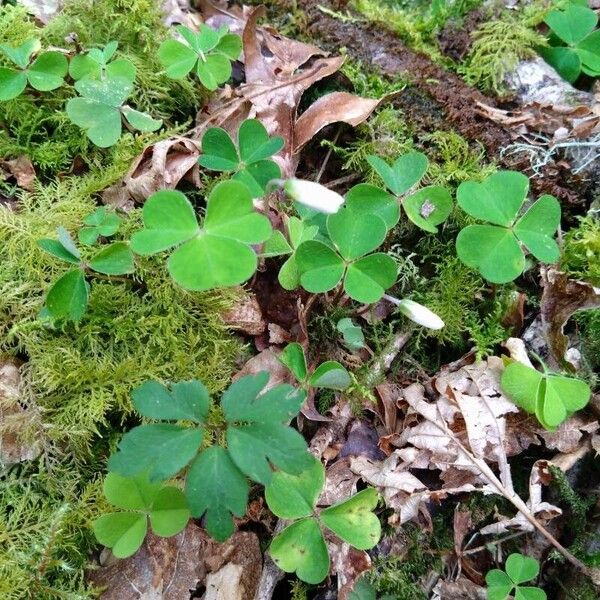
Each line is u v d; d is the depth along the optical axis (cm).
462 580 15
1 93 16
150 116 18
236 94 19
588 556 14
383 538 15
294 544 13
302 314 16
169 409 12
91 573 14
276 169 15
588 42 20
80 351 15
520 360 16
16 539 13
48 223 15
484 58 20
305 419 16
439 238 18
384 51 20
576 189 18
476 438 15
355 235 15
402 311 16
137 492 13
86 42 18
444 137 19
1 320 14
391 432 16
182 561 14
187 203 13
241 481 11
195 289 12
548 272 17
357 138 19
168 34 19
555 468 15
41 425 14
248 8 21
